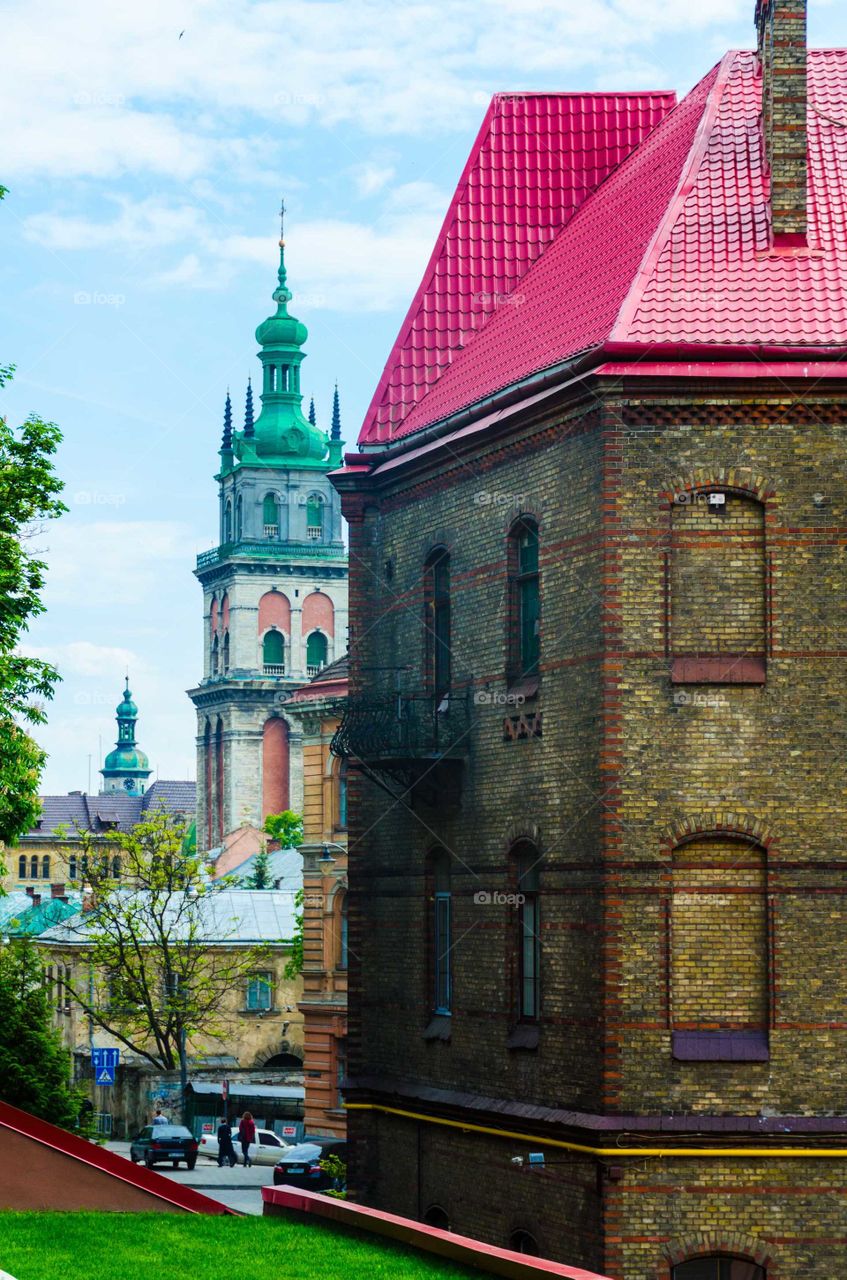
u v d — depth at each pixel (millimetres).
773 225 34344
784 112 34656
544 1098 34312
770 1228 31656
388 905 41406
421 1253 25203
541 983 34906
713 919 32375
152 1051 117188
